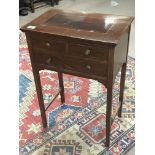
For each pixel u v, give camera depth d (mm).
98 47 1252
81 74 1400
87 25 1409
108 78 1335
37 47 1436
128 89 2205
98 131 1787
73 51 1335
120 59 1448
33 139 1745
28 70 2533
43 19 1508
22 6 4168
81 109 2002
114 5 4324
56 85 2303
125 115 1916
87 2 4543
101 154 1613
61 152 1643
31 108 2031
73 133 1780
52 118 1919
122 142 1692
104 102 2068
